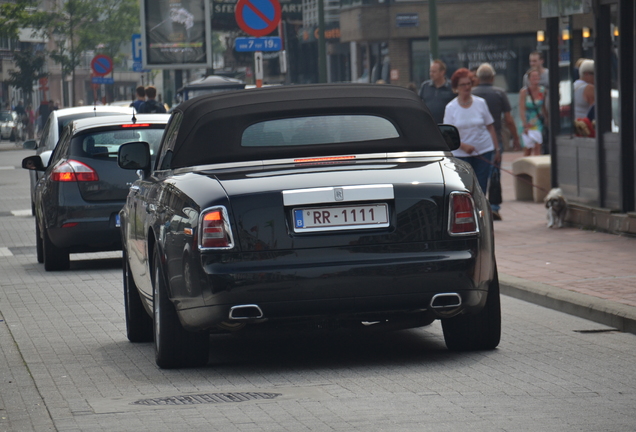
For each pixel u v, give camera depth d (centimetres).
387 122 1827
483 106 3650
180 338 1741
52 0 15638
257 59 3741
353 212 1638
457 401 1483
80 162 3117
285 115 1816
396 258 1634
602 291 2314
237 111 1809
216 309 1620
